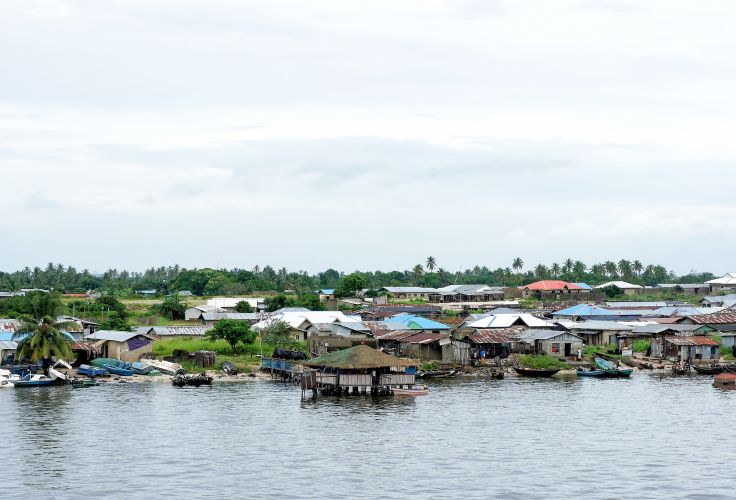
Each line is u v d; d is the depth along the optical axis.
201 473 69.25
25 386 113.00
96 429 85.00
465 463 72.81
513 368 134.88
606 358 144.62
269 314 182.00
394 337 142.62
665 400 106.00
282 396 106.81
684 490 64.88
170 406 98.62
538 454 76.06
